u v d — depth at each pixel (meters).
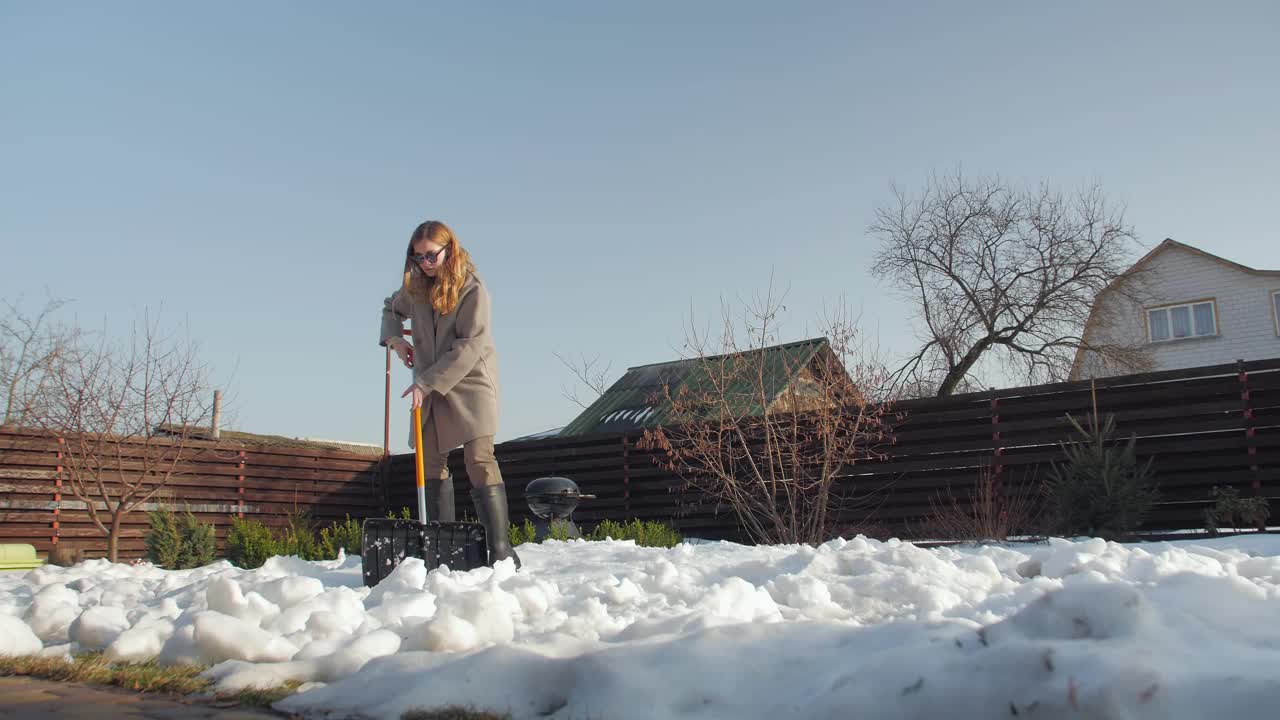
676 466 12.54
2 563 9.50
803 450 11.25
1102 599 1.76
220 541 13.47
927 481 10.80
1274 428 9.22
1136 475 9.02
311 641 2.70
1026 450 10.36
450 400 4.90
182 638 2.63
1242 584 2.08
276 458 14.23
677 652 2.05
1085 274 20.70
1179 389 9.66
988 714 1.54
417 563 3.82
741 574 4.45
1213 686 1.43
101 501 12.48
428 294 4.98
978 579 4.05
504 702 1.99
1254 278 22.70
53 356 13.29
